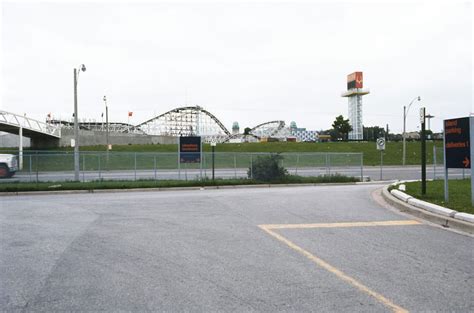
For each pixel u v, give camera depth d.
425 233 7.79
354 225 8.59
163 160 46.66
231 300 4.39
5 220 9.41
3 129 55.19
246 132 131.50
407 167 48.12
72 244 6.96
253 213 10.27
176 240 7.25
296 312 4.08
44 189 20.09
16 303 4.32
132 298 4.46
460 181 18.61
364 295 4.55
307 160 52.50
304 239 7.29
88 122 93.19
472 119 9.83
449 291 4.67
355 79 137.25
